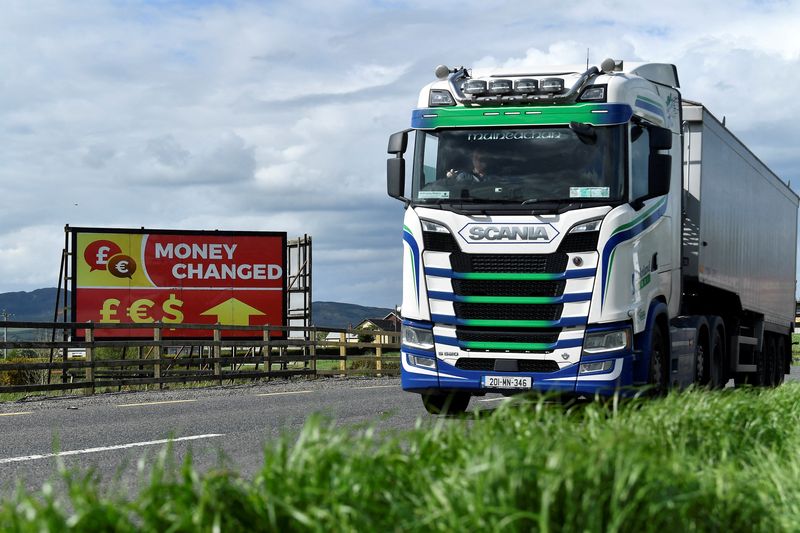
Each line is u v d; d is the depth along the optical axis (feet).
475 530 12.77
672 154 43.24
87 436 35.81
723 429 23.85
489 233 37.19
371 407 47.80
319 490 13.56
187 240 107.65
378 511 13.56
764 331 66.28
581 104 37.52
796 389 33.42
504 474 13.67
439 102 39.06
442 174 38.29
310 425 15.79
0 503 13.94
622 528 13.70
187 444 32.96
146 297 106.42
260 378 80.48
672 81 45.16
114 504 13.07
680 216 44.32
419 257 38.06
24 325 59.16
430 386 37.96
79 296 104.94
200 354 100.99
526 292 36.96
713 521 15.14
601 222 36.55
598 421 20.98
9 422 41.73
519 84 37.96
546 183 37.27
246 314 108.37
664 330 41.42
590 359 36.42
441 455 16.28
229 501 13.56
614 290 36.55
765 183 63.36
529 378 36.88
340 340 87.45
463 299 37.40
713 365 49.55
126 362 65.72
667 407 24.34
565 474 13.80
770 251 65.57
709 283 48.67
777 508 17.04
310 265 112.06
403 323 38.75
